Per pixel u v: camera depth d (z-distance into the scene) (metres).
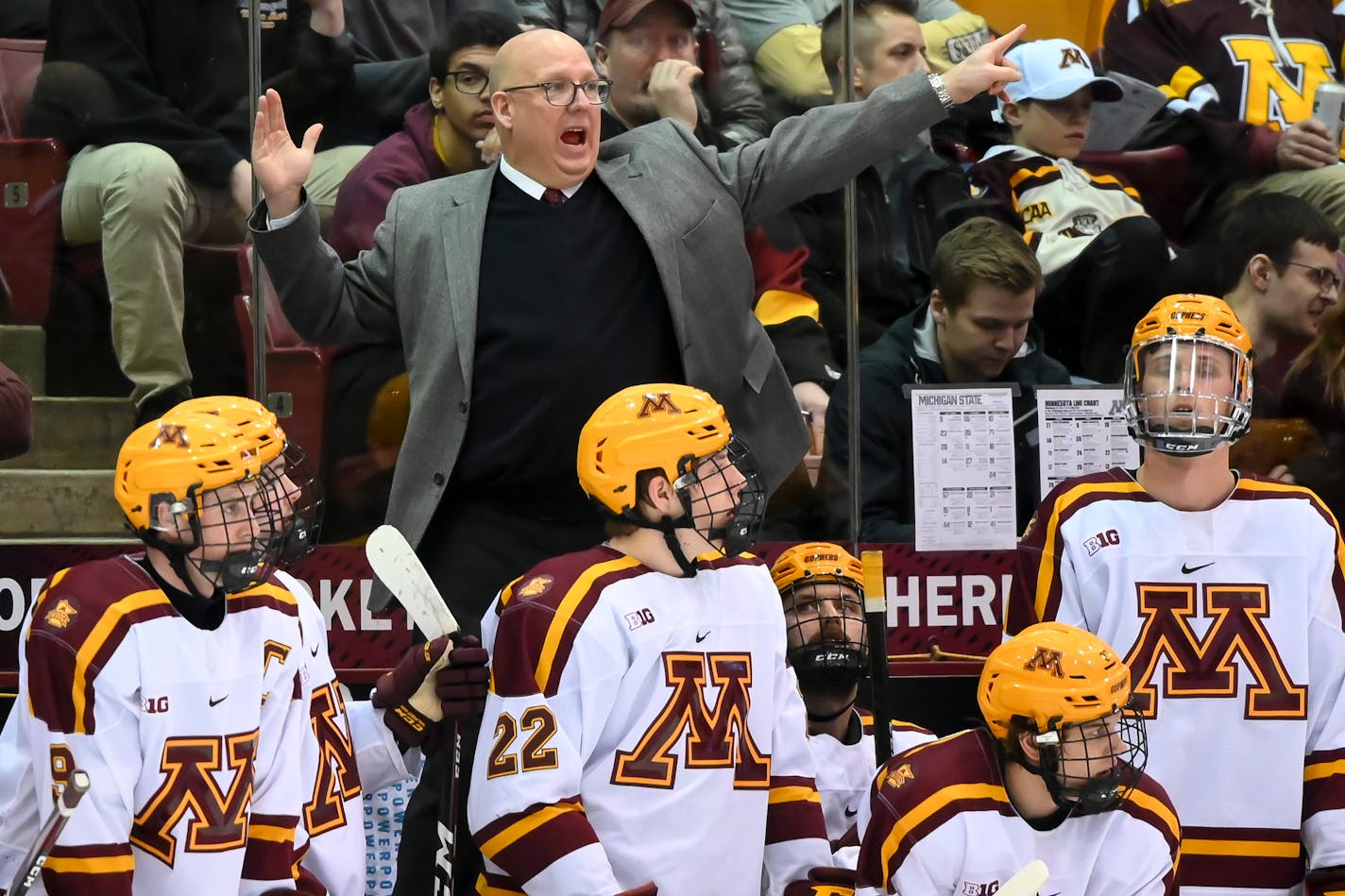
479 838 8.72
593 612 8.70
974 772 8.95
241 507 8.21
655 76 15.44
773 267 15.48
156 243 15.09
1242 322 15.92
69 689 8.00
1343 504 15.85
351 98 15.18
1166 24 15.92
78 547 15.13
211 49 15.10
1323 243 15.81
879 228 15.53
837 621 11.52
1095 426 15.72
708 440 8.83
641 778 8.70
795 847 9.21
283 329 15.14
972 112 15.75
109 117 15.09
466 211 11.17
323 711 9.24
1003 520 15.64
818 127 11.35
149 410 15.25
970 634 15.60
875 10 15.48
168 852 8.17
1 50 15.08
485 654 9.34
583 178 11.11
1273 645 10.26
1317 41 16.14
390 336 12.74
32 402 15.13
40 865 7.36
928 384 15.58
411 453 11.17
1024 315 15.54
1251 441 15.93
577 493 11.09
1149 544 10.33
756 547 15.38
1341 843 10.08
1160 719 10.27
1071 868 8.90
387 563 9.47
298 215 10.67
